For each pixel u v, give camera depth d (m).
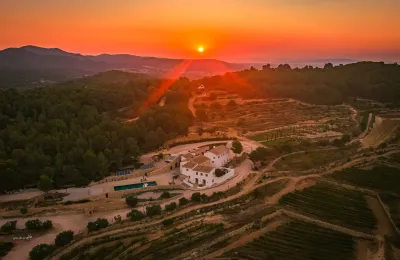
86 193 144.88
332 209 126.75
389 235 112.12
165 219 121.50
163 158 182.50
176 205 131.75
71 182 153.12
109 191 146.75
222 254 98.75
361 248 105.81
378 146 188.38
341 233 112.44
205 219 119.56
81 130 180.12
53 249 104.94
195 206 131.88
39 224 116.19
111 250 105.31
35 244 109.12
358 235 111.69
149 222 120.44
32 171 150.50
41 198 140.00
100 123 191.75
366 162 168.12
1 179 139.38
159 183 155.25
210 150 175.75
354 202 132.25
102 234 113.44
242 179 153.88
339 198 135.00
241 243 104.81
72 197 141.38
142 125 199.25
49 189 140.62
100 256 102.62
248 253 98.62
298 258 97.44
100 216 126.69
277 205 129.12
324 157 177.25
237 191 142.00
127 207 133.50
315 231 112.62
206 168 153.62
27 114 192.00
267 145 198.75
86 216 126.69
